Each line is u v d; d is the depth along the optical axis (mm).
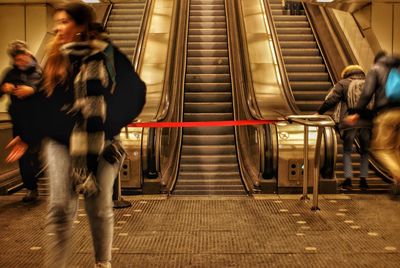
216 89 11445
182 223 4723
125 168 7004
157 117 7879
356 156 8367
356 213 5109
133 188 7031
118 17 13312
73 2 2541
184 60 11758
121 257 3734
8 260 3662
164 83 9828
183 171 9031
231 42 12305
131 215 5031
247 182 7836
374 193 6941
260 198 5852
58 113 2449
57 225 2482
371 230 4473
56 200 2475
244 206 5430
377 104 5340
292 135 7090
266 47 11422
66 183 2486
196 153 9617
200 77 11742
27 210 5297
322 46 11625
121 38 12367
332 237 4258
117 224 4680
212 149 9625
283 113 8594
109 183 2602
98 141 2402
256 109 8750
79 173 2387
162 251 3885
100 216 2641
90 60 2447
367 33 10188
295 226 4609
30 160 5566
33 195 5754
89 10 2555
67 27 2518
